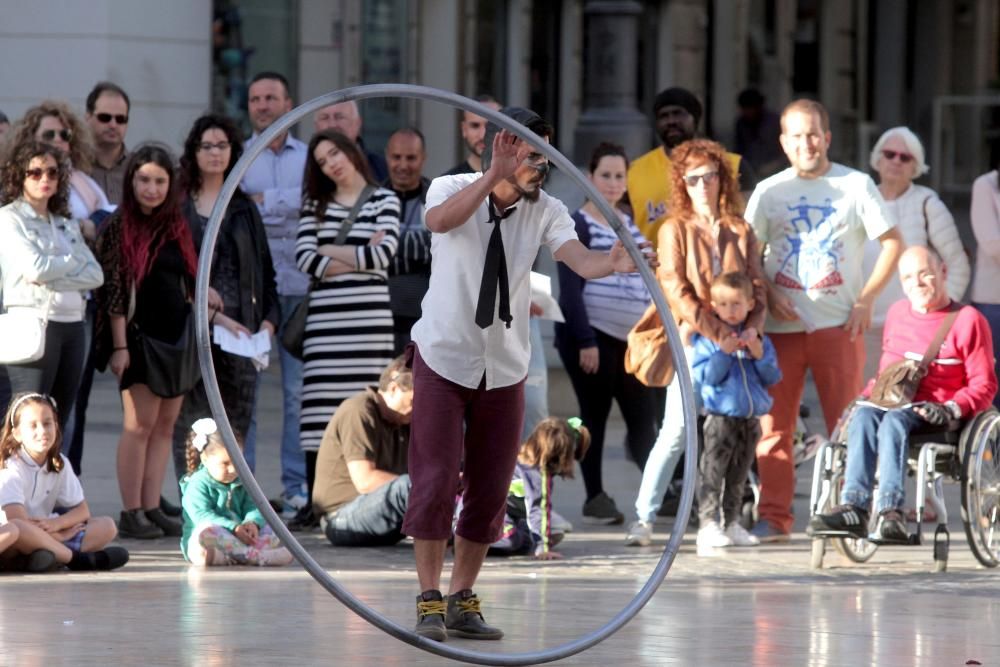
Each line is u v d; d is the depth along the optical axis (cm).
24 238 2053
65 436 2325
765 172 4384
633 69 3884
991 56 6844
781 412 2247
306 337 2317
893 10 6662
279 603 1708
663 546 2200
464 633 1536
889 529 1977
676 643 1523
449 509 1502
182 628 1551
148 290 2189
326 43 4506
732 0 5734
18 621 1578
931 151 6725
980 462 2025
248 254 2281
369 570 1961
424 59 4741
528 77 5103
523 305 1516
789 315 2202
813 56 6269
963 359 2075
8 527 1877
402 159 2392
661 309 1536
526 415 2378
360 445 2159
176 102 4075
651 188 2458
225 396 2267
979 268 2564
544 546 2072
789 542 2248
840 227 2223
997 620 1669
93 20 3947
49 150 2066
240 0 4334
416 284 2322
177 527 2241
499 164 1441
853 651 1492
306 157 2419
